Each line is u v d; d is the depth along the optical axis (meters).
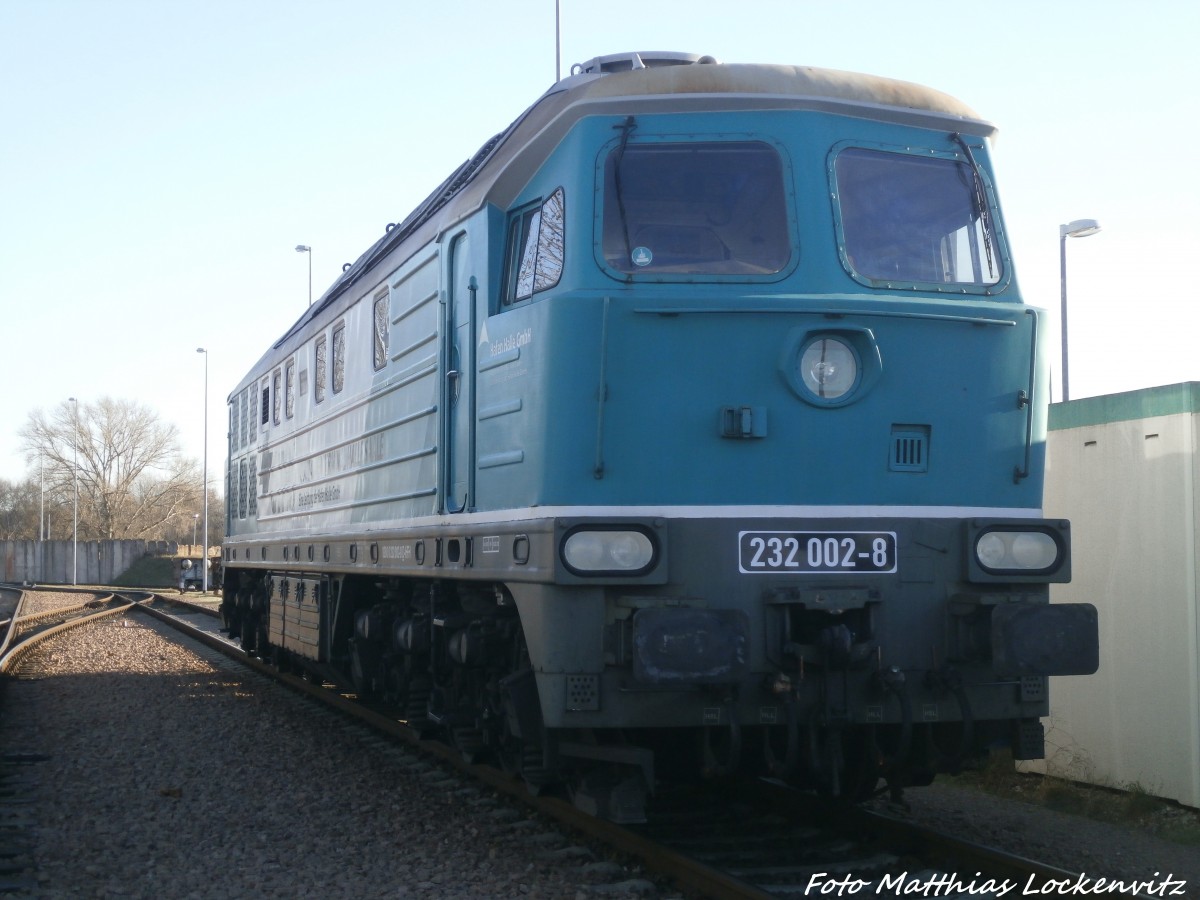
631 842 6.52
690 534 5.94
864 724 6.13
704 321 6.02
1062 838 7.14
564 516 5.89
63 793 8.77
